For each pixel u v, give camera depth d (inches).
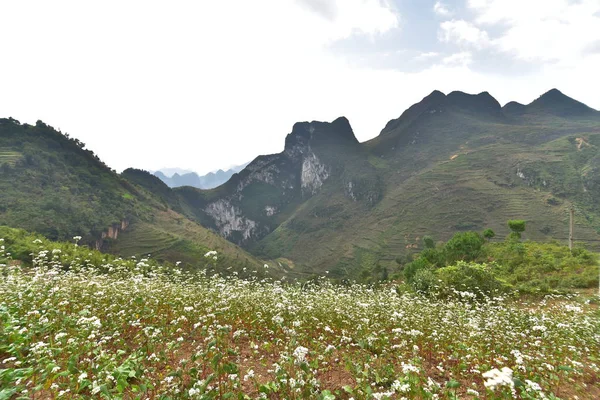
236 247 5684.1
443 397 192.1
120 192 5246.1
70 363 177.8
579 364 253.1
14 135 4781.0
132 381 208.8
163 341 266.4
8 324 223.9
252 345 259.3
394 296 515.2
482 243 1478.8
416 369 199.5
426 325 368.8
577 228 3934.5
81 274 454.9
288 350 256.4
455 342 315.9
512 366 279.1
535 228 4274.1
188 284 504.4
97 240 3686.0
